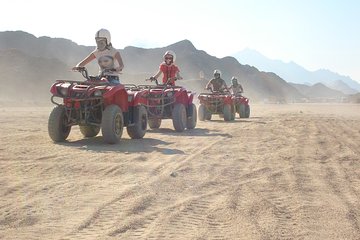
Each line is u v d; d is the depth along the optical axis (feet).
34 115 62.49
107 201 15.03
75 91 29.60
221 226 12.91
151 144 29.99
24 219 13.12
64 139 30.78
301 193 16.70
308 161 23.57
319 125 47.88
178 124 39.96
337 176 19.92
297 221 13.42
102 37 31.91
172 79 43.62
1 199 15.14
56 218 13.26
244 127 45.06
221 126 46.75
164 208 14.47
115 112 29.60
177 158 23.86
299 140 32.76
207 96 58.70
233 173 20.13
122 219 13.24
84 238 11.73
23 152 24.91
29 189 16.49
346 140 33.17
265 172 20.45
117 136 29.78
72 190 16.47
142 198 15.46
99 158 23.31
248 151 26.86
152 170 20.38
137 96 33.35
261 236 12.11
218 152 26.35
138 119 33.30
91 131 34.04
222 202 15.29
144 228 12.64
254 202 15.34
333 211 14.43
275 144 30.32
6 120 50.90
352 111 103.04
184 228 12.67
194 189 17.02
